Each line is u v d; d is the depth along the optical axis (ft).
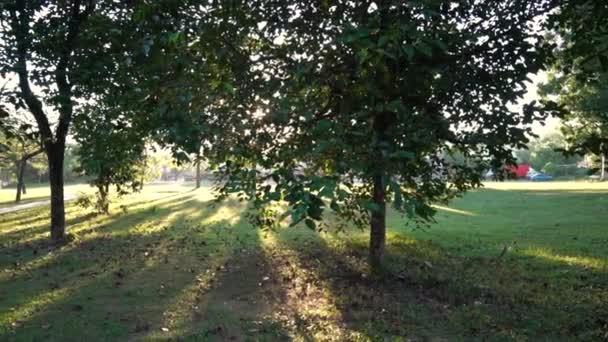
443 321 16.53
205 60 13.92
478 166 18.94
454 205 60.85
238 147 12.97
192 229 39.83
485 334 15.39
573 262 24.97
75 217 49.37
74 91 20.75
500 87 18.20
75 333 15.61
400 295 19.49
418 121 14.62
